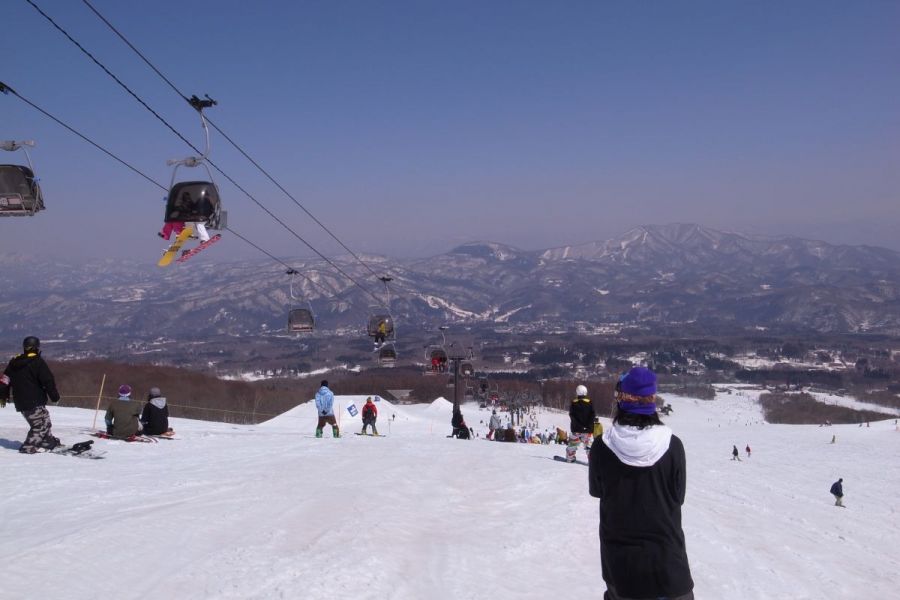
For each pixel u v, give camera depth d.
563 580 7.59
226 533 7.96
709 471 30.61
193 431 22.38
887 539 14.02
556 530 9.75
